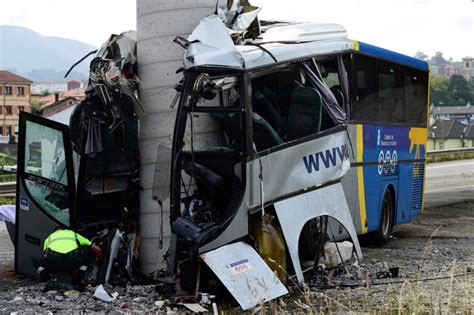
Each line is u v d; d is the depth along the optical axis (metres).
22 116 9.12
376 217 12.34
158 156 8.96
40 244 9.10
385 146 12.77
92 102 9.12
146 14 9.43
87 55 9.59
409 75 14.03
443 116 97.94
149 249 9.43
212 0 9.39
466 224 15.27
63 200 8.79
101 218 9.40
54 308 7.62
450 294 7.25
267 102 8.70
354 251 9.84
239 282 7.47
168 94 9.31
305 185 8.74
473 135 82.50
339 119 9.43
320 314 7.14
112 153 9.25
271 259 7.99
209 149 8.45
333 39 10.55
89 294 8.20
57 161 8.78
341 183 10.44
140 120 9.45
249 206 8.05
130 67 9.51
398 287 8.66
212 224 7.87
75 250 8.38
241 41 8.89
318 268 9.46
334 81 10.73
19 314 7.35
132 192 9.52
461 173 30.11
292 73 9.14
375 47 12.24
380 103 12.50
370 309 7.32
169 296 8.09
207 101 8.73
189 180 8.39
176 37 8.52
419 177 14.73
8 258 11.33
